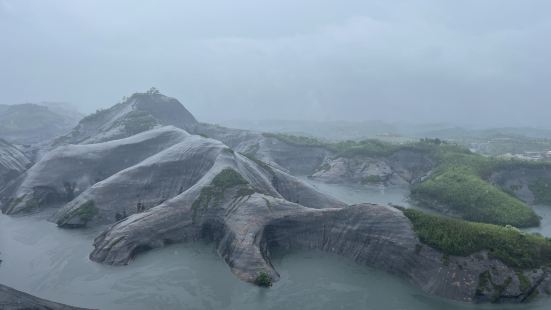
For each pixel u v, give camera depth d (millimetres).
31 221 70812
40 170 84438
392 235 49312
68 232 64500
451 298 41750
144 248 53875
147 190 71875
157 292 44031
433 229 47188
